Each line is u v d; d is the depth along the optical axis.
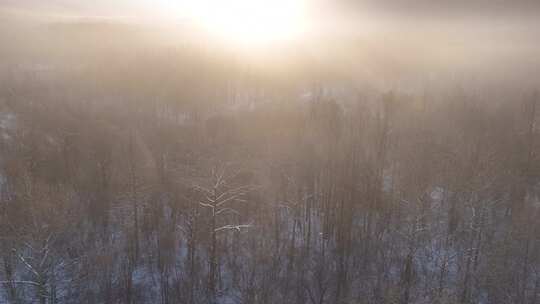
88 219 44.59
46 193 42.94
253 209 47.44
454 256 40.28
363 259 42.09
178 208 47.03
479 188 42.31
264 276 39.44
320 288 38.53
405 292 37.88
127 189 47.69
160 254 41.81
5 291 35.22
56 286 35.03
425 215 42.78
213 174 42.59
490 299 37.19
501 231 42.72
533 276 38.34
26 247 36.16
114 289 38.00
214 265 39.66
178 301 38.25
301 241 45.25
